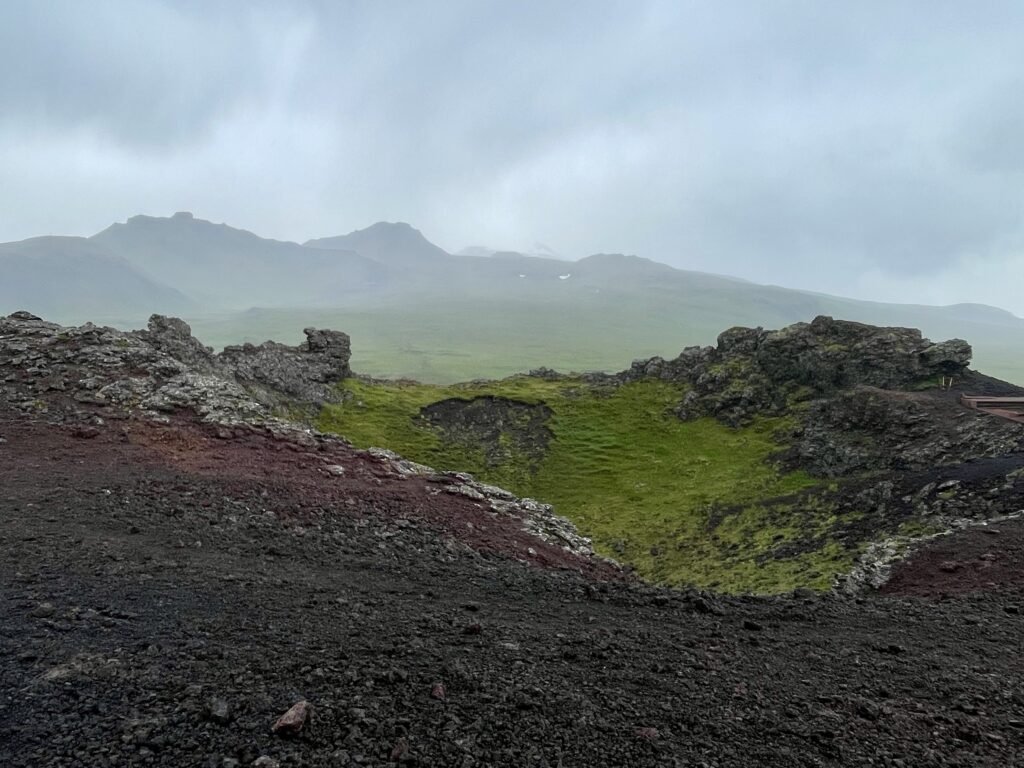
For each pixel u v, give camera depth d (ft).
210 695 28.48
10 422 92.38
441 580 57.41
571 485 238.89
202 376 123.75
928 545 96.07
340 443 106.83
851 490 175.01
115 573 44.19
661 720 32.48
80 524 57.00
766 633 51.19
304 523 70.28
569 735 29.71
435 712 29.91
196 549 54.90
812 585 123.75
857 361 253.44
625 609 54.85
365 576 54.85
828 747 31.58
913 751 32.27
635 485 232.53
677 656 42.63
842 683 40.98
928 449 185.78
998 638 54.70
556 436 272.92
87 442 89.40
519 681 34.65
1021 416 188.65
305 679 31.24
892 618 59.31
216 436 99.25
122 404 105.91
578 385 327.88
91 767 23.21
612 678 37.32
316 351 297.53
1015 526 98.63
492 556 72.79
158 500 68.54
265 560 54.95
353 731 27.09
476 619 45.78
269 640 35.76
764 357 281.33
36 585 40.29
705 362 308.60
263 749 25.17
